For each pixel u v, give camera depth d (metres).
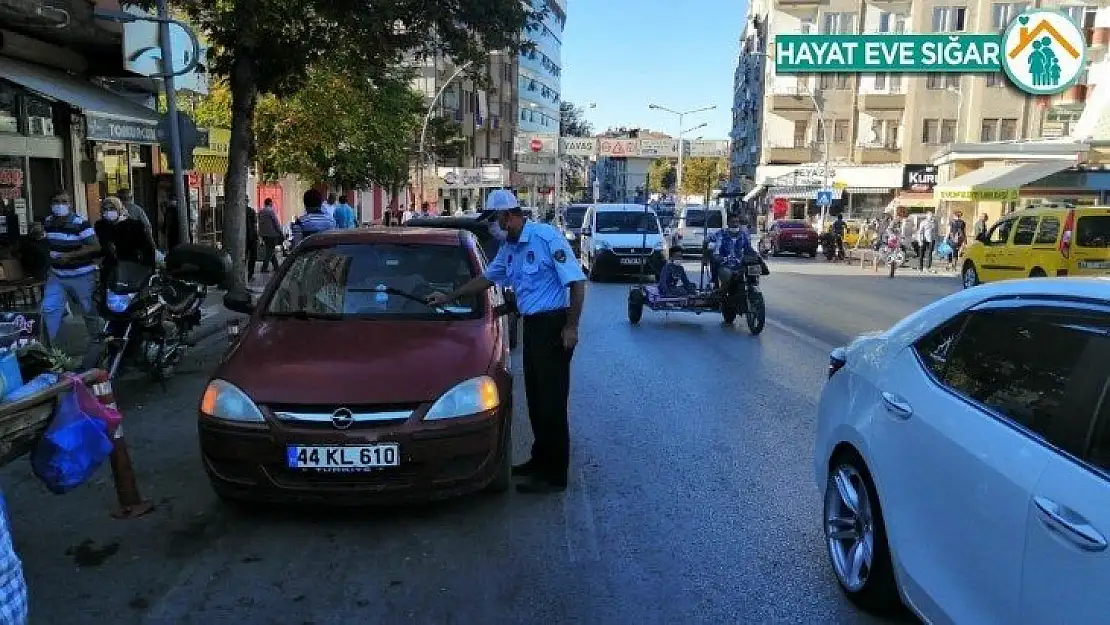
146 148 18.44
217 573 4.26
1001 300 3.35
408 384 4.80
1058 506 2.49
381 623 3.78
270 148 25.08
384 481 4.69
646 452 6.43
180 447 6.41
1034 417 2.85
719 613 3.90
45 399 4.21
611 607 3.95
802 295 18.88
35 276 11.55
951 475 3.10
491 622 3.80
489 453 4.93
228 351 5.38
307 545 4.61
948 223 36.91
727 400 8.22
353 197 40.97
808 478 5.84
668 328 13.32
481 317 5.84
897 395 3.68
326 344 5.25
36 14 10.90
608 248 21.62
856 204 52.88
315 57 13.09
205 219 23.95
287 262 6.37
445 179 48.91
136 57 9.94
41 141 14.02
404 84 28.31
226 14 11.29
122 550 4.53
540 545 4.64
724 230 13.68
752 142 71.88
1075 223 16.92
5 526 2.99
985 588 2.83
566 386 5.52
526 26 13.58
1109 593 2.23
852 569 4.01
